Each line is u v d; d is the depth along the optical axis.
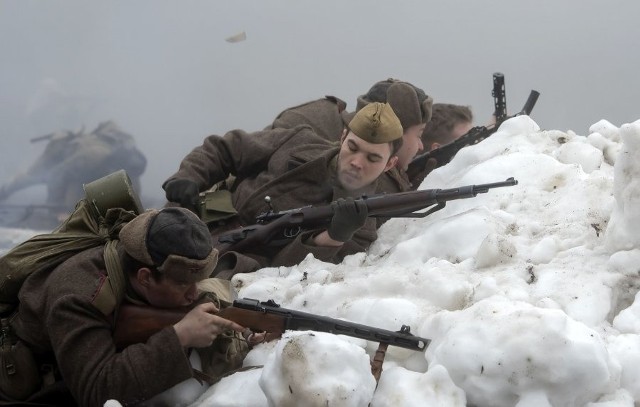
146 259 6.14
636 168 6.62
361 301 6.61
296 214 7.53
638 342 5.98
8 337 6.50
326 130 9.59
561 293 6.44
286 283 7.21
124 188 6.66
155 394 6.12
